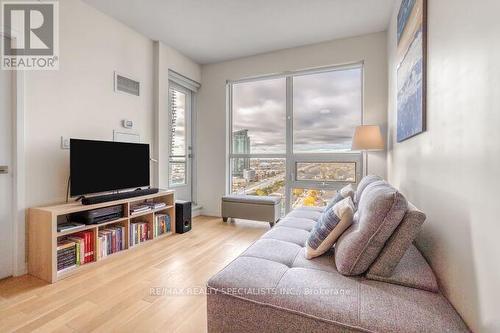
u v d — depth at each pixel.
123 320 1.52
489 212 0.81
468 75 0.96
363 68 3.37
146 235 2.95
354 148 2.93
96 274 2.14
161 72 3.53
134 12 2.81
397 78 2.36
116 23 2.96
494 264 0.78
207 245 2.85
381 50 3.27
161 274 2.13
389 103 3.03
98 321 1.51
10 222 2.10
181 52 3.87
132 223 2.82
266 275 1.24
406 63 1.94
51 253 2.00
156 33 3.29
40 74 2.26
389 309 0.97
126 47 3.08
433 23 1.37
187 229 3.38
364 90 3.36
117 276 2.10
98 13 2.75
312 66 3.63
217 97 4.25
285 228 2.06
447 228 1.14
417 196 1.70
